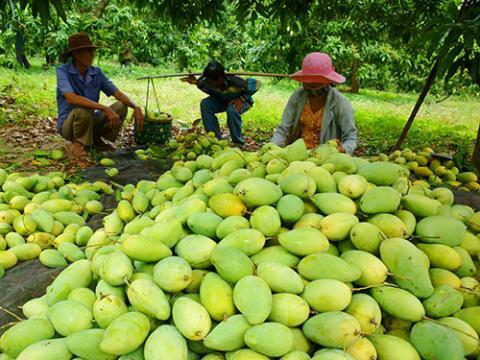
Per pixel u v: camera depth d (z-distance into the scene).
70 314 1.63
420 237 1.95
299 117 4.52
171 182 3.03
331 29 12.38
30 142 6.36
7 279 2.45
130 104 6.01
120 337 1.44
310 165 2.27
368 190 2.12
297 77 4.05
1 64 13.78
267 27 12.63
